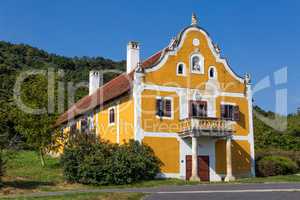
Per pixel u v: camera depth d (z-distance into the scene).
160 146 38.28
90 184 33.25
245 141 41.88
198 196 23.33
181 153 38.97
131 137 38.03
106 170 33.47
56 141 44.16
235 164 41.12
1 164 30.03
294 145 62.19
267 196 22.75
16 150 34.16
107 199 22.27
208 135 38.31
